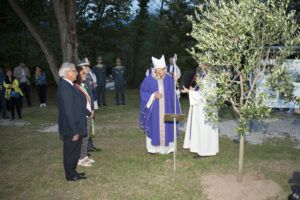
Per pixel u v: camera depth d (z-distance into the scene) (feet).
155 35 76.74
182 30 60.59
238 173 12.64
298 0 37.04
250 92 11.19
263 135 21.81
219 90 10.82
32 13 52.60
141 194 11.81
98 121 27.48
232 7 10.44
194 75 16.14
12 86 28.30
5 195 11.88
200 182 12.91
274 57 11.10
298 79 27.53
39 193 12.05
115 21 78.48
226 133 22.56
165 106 16.83
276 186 12.26
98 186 12.67
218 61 10.77
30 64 62.80
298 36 10.30
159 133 16.74
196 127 16.34
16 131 23.72
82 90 14.75
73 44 32.65
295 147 18.52
